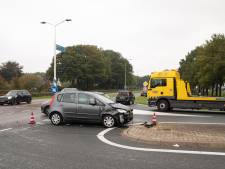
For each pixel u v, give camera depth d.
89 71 97.25
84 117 15.34
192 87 61.38
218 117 20.47
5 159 8.21
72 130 13.84
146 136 11.22
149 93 26.55
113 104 15.38
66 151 9.24
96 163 7.80
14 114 21.84
